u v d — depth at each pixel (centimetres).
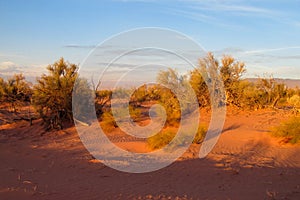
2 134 1712
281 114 2072
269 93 2439
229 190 742
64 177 857
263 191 728
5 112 2233
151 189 746
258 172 906
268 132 1460
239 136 1441
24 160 1095
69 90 1861
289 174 881
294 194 702
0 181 768
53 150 1295
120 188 748
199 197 674
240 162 1027
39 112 1830
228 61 2306
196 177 871
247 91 2253
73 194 676
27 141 1534
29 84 2373
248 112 2173
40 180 809
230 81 2259
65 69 1941
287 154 1122
